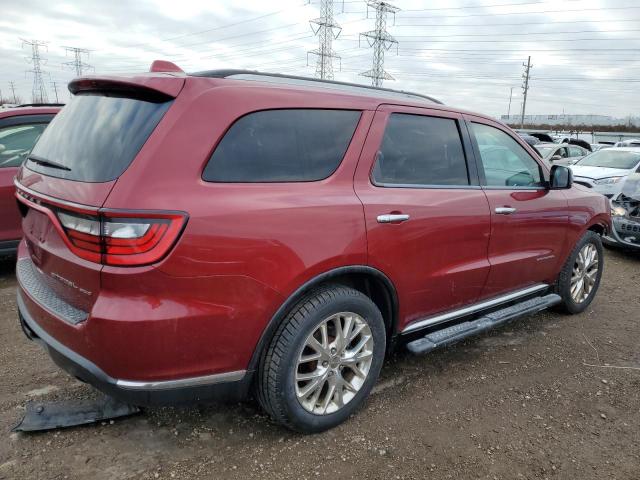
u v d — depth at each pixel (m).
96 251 2.02
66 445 2.55
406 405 3.06
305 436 2.70
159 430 2.71
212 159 2.21
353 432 2.76
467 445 2.70
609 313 4.85
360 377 2.83
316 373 2.60
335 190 2.60
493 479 2.46
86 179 2.15
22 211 2.81
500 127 3.74
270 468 2.45
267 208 2.29
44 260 2.43
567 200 4.18
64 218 2.18
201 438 2.66
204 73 2.46
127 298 2.02
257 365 2.43
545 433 2.84
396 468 2.50
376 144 2.83
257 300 2.28
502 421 2.94
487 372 3.54
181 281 2.07
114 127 2.24
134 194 1.99
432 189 3.09
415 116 3.12
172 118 2.15
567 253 4.33
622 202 6.98
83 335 2.09
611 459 2.64
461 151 3.36
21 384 3.11
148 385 2.11
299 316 2.44
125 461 2.46
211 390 2.29
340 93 2.80
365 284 2.87
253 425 2.79
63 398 2.96
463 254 3.26
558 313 4.74
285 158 2.47
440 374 3.48
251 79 2.57
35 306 2.40
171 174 2.08
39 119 5.37
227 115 2.28
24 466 2.39
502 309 3.82
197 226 2.07
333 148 2.66
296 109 2.55
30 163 2.72
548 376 3.52
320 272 2.47
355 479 2.41
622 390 3.36
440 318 3.28
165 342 2.07
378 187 2.80
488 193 3.43
